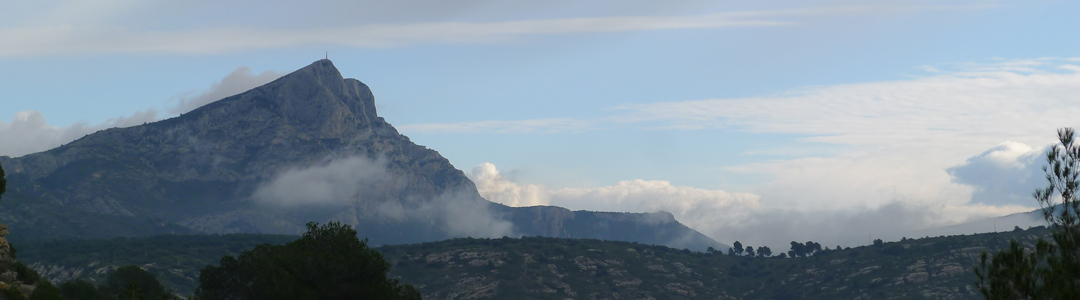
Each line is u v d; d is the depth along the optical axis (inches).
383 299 2623.0
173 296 2824.8
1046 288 1373.0
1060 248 1427.2
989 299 1430.9
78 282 2999.5
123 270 3474.4
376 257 2755.9
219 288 2898.6
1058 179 1454.2
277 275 2532.0
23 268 2225.6
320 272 2586.1
